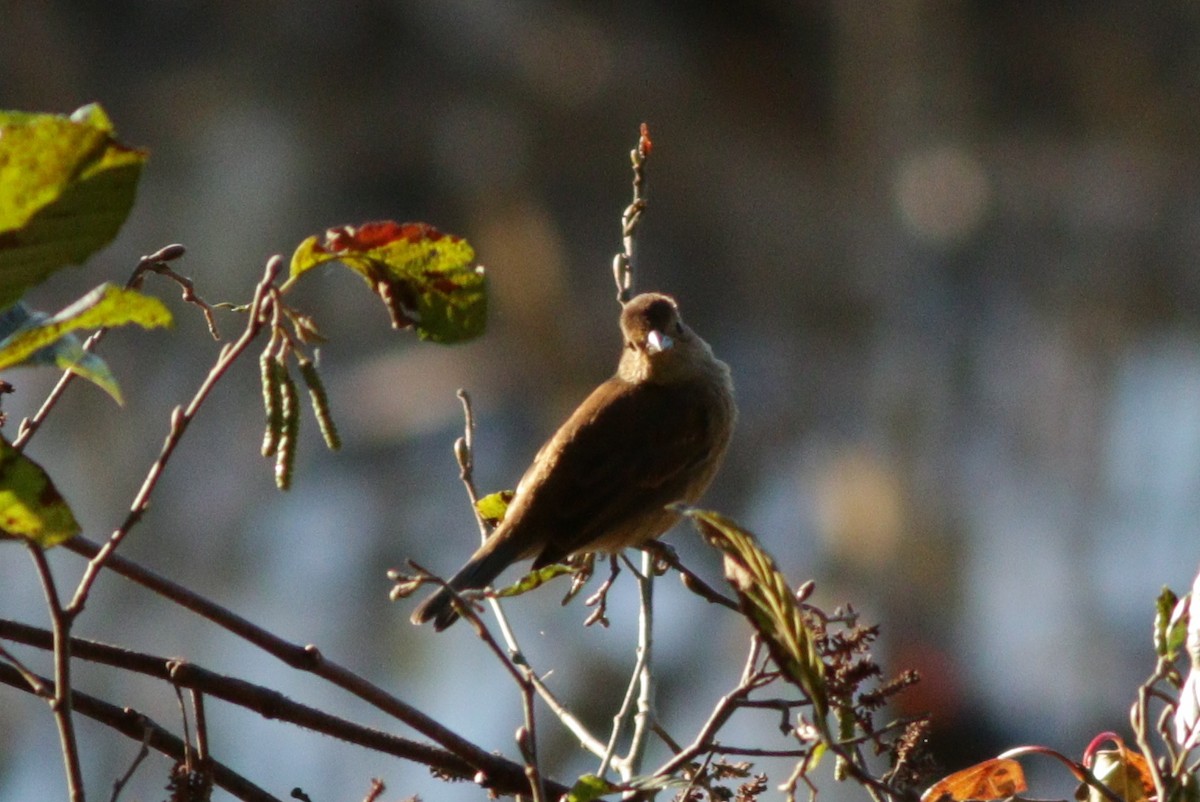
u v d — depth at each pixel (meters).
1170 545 17.69
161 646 15.14
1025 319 18.59
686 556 15.13
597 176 18.66
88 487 15.95
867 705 3.11
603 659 13.76
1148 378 18.52
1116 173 18.58
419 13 18.33
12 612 14.42
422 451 16.89
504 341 17.31
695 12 18.88
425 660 14.76
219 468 16.39
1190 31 18.23
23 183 2.33
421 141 18.41
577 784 2.89
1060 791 14.76
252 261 17.81
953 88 18.55
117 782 2.98
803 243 18.92
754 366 18.86
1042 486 18.06
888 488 17.66
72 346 2.60
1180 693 3.06
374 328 17.06
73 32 17.92
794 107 19.05
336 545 16.33
